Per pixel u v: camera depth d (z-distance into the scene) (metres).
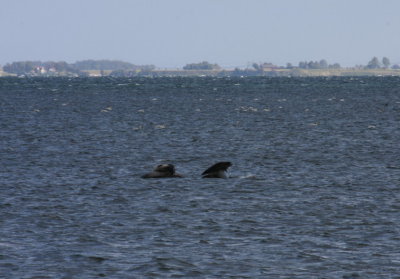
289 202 107.19
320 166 146.12
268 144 185.25
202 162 153.75
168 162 153.25
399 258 76.88
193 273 72.00
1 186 120.62
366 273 71.75
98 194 113.88
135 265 74.50
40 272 72.00
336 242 83.62
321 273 71.88
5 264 74.44
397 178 130.25
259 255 78.31
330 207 103.25
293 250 80.19
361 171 139.00
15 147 176.00
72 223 93.12
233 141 192.38
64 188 119.38
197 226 91.69
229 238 85.62
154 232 88.56
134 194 113.81
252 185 121.94
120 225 92.19
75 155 162.88
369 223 93.06
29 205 104.56
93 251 79.62
